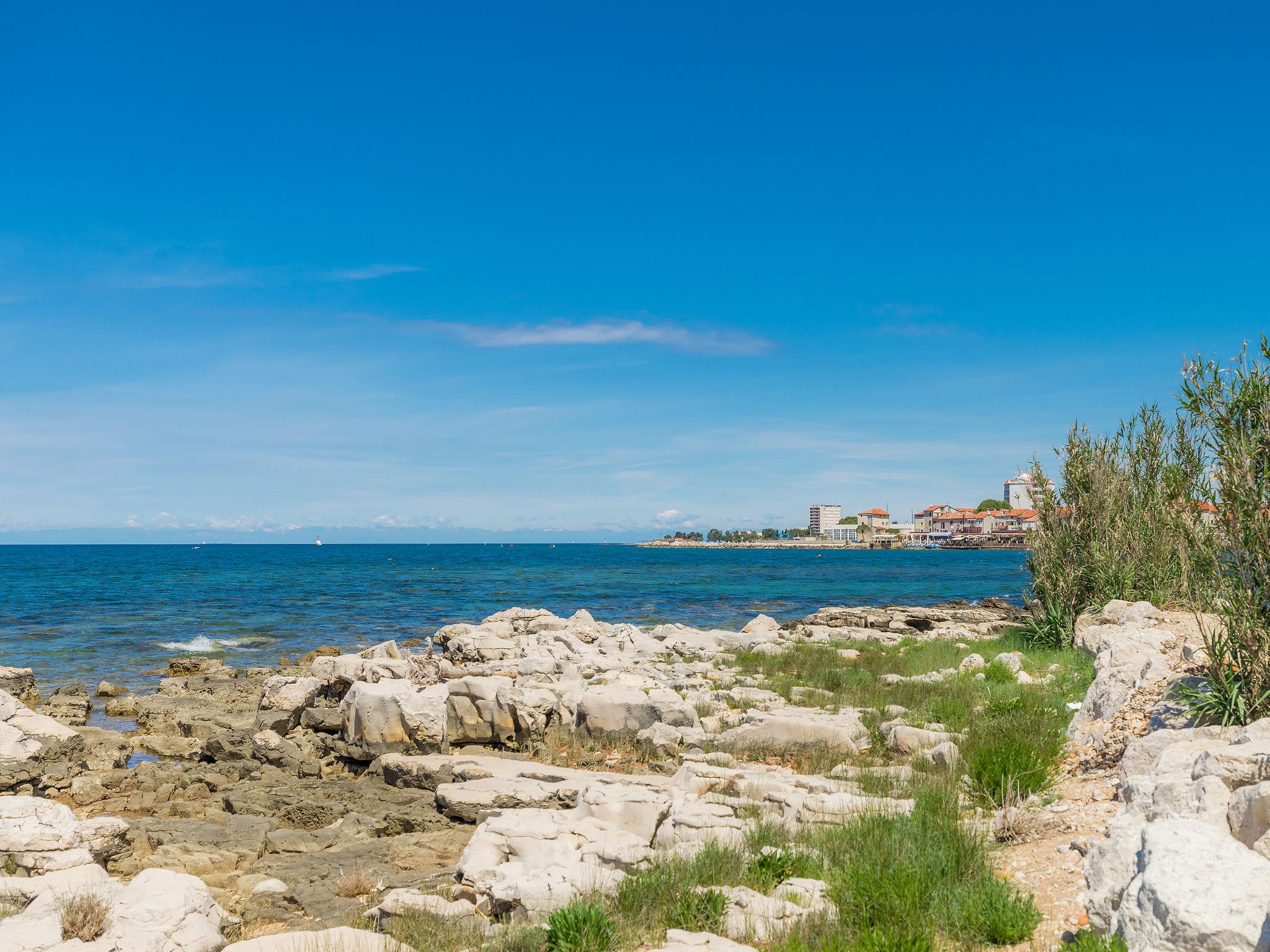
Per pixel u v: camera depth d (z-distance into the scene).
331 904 10.98
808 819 11.34
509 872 10.35
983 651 26.94
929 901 8.05
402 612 58.03
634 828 11.51
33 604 60.34
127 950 8.66
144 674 34.09
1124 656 15.64
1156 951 5.92
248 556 187.12
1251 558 11.70
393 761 17.45
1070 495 25.66
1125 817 8.52
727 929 8.15
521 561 161.88
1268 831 7.12
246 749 19.47
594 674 25.95
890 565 151.25
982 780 12.20
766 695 21.42
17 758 17.23
